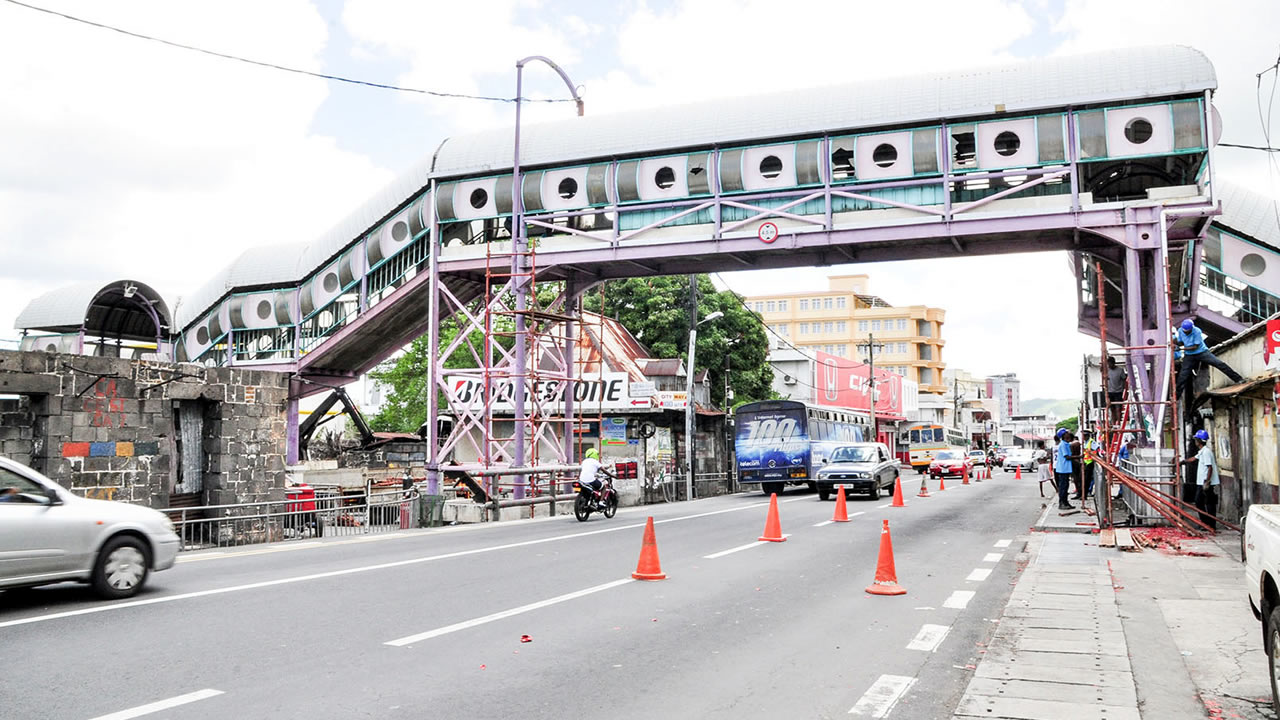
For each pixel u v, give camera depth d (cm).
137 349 3503
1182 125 1917
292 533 1817
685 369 4388
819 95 2208
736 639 768
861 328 12006
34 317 3212
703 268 2500
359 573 1120
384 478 2986
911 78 2145
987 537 1606
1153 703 579
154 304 3150
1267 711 561
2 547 823
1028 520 1956
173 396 1603
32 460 1431
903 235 2109
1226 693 600
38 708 541
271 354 3038
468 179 2498
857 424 4506
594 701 581
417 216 2584
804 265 2405
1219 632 783
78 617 816
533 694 594
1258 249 2138
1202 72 1905
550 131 2450
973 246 2217
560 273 2586
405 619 829
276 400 1784
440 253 2545
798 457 3173
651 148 2305
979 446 8575
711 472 4031
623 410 3622
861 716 555
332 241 2802
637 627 812
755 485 4312
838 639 770
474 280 2691
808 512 2205
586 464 2008
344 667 652
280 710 547
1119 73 1956
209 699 567
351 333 2752
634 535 1630
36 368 1412
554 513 2239
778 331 12338
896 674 655
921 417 9525
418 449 3978
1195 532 1502
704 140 2255
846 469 2727
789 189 2220
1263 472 1539
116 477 1507
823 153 2175
